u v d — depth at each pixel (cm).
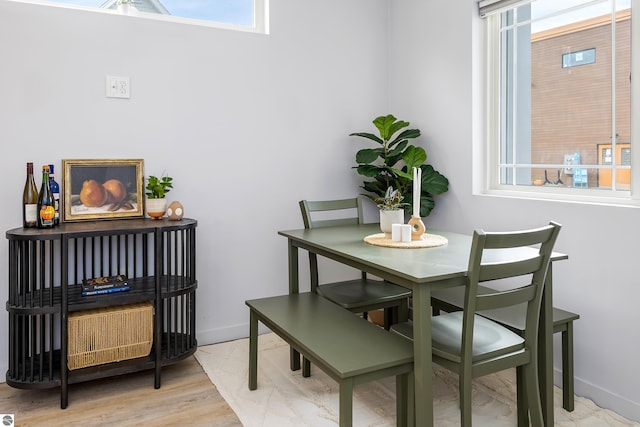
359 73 334
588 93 229
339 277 339
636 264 201
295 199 316
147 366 233
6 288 242
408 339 185
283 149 310
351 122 333
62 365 212
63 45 248
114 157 262
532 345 178
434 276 157
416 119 322
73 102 252
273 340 299
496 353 172
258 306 227
